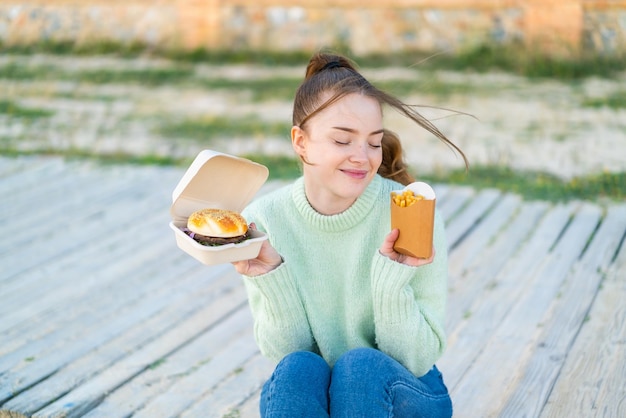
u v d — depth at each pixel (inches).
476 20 455.2
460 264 175.2
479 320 148.7
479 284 164.4
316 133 92.1
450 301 157.5
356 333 99.7
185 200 91.0
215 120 343.3
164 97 399.5
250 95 398.6
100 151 292.5
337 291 100.0
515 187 231.5
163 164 271.6
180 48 501.0
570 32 436.1
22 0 527.8
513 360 133.0
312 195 98.0
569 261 173.5
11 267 183.2
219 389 129.0
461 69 441.4
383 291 91.0
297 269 99.6
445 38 460.8
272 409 86.7
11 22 532.4
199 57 494.9
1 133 326.0
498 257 177.8
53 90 419.2
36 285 172.9
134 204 226.5
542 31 440.1
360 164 91.0
